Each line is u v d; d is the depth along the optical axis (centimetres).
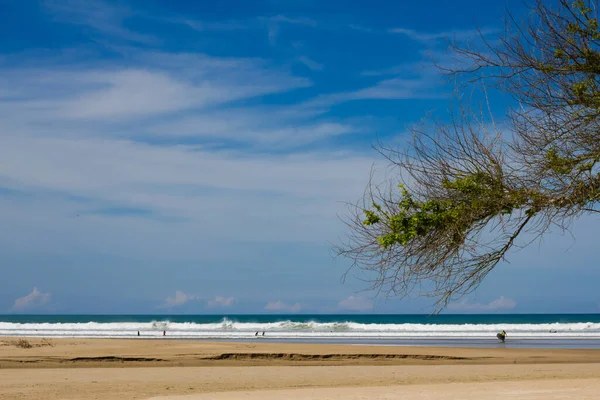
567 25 806
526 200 789
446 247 821
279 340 4978
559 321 15688
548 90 813
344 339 5147
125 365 2880
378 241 827
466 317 18900
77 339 4691
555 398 1381
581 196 775
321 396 1580
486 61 849
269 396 1598
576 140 788
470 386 1822
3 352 3238
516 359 3234
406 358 3269
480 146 815
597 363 3020
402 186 845
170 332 6569
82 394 1730
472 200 798
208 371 2470
